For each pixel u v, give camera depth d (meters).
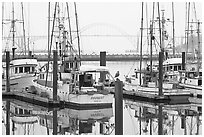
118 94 37.34
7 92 56.47
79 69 47.44
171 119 44.12
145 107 51.50
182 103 54.41
